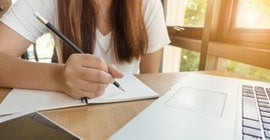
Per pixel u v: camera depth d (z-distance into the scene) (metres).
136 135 0.29
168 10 1.56
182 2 1.53
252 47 0.89
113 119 0.37
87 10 0.74
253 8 0.96
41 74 0.48
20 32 0.67
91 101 0.43
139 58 0.87
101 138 0.31
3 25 0.65
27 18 0.68
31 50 1.52
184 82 0.57
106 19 0.80
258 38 0.89
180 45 1.37
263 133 0.31
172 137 0.29
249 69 0.93
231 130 0.32
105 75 0.45
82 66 0.45
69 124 0.34
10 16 0.66
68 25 0.71
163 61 1.56
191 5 1.42
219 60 1.10
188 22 1.47
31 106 0.39
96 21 0.76
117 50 0.81
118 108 0.42
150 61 0.95
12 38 0.65
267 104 0.43
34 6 0.70
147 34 0.89
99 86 0.45
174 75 0.68
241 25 1.02
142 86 0.54
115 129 0.33
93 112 0.40
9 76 0.48
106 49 0.80
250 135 0.30
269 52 0.75
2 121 0.31
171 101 0.43
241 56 0.87
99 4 0.76
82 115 0.38
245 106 0.42
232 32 1.03
